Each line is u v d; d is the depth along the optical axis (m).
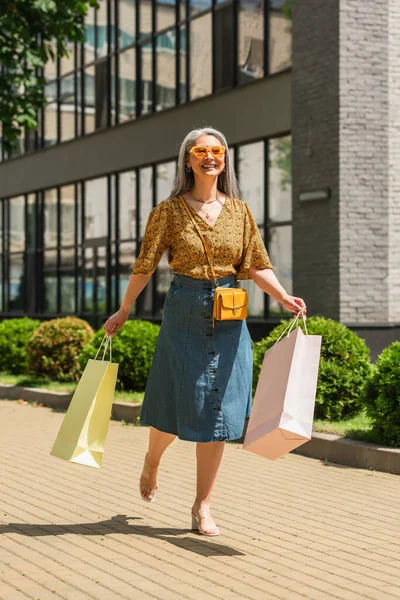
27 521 6.72
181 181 6.32
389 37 17.17
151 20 24.38
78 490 8.00
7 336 19.66
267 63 19.81
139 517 6.88
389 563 5.68
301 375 5.77
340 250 17.09
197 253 6.15
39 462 9.58
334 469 9.30
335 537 6.36
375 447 9.38
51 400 15.39
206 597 4.90
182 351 6.14
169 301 6.23
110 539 6.16
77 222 28.61
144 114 24.70
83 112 27.89
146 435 11.80
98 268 27.44
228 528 6.59
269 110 19.75
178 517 6.91
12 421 13.35
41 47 18.92
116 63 26.06
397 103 17.25
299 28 17.91
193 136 6.31
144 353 14.64
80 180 28.11
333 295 17.23
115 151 26.12
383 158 17.19
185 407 6.11
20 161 31.52
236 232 6.25
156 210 6.27
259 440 5.69
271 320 19.70
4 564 5.53
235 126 20.83
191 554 5.79
